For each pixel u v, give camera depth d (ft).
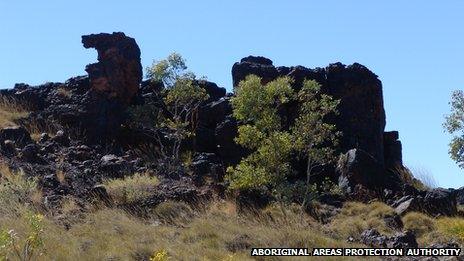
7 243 40.14
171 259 45.78
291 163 71.77
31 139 71.72
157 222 56.44
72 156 69.72
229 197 63.72
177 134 73.51
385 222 60.08
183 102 75.92
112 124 75.92
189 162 72.02
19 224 49.32
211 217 57.98
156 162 71.67
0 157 65.05
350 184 68.39
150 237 50.65
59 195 58.85
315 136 63.93
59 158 68.59
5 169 61.62
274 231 54.13
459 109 68.44
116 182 63.36
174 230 53.62
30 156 66.39
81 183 63.00
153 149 75.15
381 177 70.18
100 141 75.25
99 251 46.62
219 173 69.67
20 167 63.10
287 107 74.95
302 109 65.92
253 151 73.00
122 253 46.55
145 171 67.72
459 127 68.33
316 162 67.67
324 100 65.36
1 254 40.06
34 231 41.42
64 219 53.83
